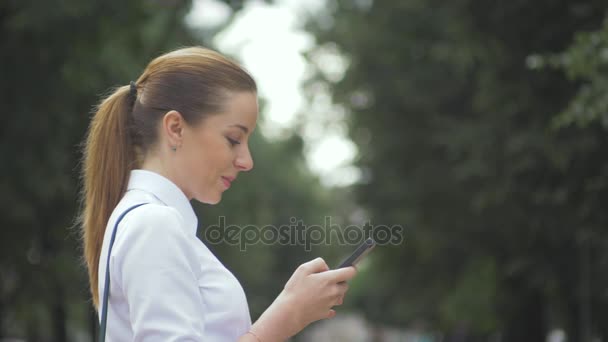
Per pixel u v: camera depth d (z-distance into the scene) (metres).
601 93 25.67
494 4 39.88
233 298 6.02
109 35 41.50
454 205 49.03
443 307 65.56
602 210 34.06
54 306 48.00
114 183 6.51
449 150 43.84
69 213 42.44
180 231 5.86
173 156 6.34
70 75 40.94
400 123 51.75
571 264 41.41
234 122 6.31
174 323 5.57
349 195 57.06
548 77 37.84
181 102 6.29
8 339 54.69
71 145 41.16
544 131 36.62
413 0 49.50
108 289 5.95
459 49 39.84
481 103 39.94
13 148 38.53
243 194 69.56
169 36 46.34
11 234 41.62
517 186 38.84
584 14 36.16
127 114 6.59
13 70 39.22
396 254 58.41
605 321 42.56
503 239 47.75
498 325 59.91
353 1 55.66
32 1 36.88
